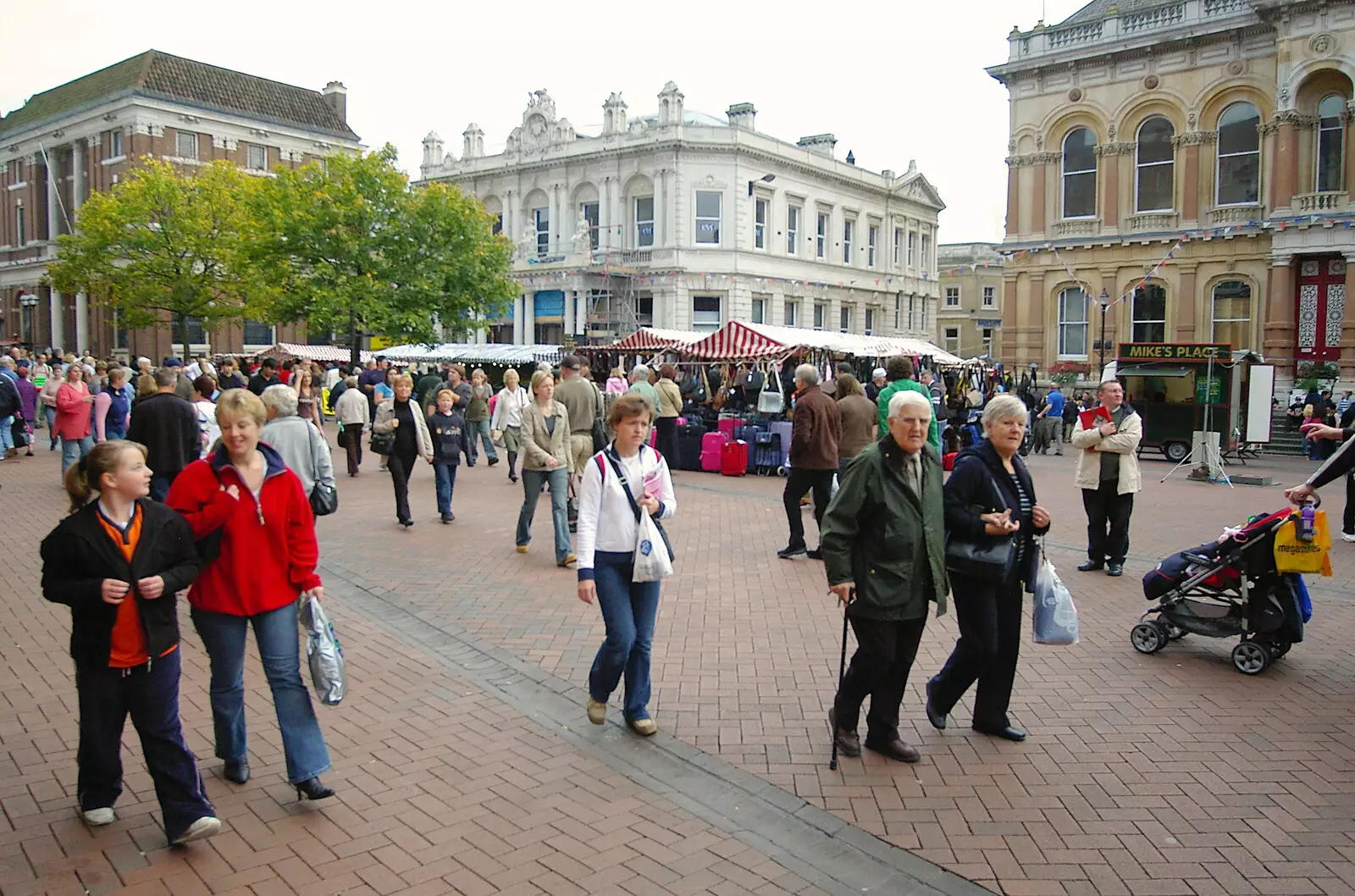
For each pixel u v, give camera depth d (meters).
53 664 6.66
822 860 4.25
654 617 5.69
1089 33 30.11
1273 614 6.71
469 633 7.61
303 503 4.70
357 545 10.96
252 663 6.86
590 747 5.46
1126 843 4.40
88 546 4.03
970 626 5.36
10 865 4.07
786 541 11.53
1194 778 5.08
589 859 4.23
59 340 51.12
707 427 19.61
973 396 22.14
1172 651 7.36
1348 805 4.78
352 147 52.22
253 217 33.41
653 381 19.56
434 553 10.55
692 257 41.78
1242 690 6.48
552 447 10.04
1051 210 31.33
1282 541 6.61
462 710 6.00
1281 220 26.08
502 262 34.34
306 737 4.65
